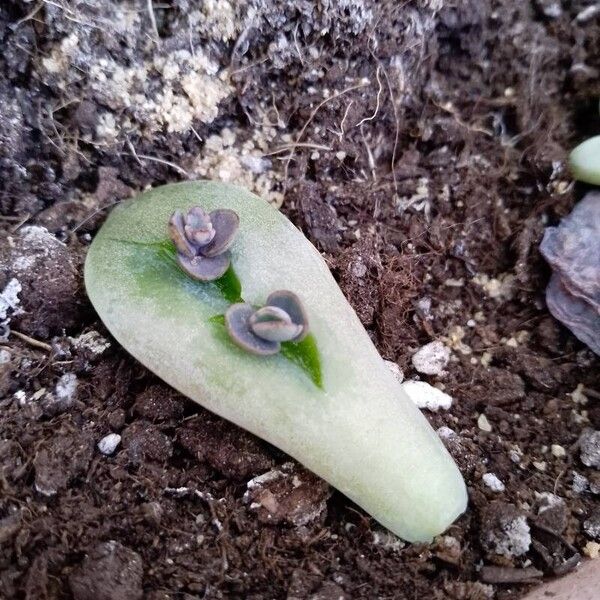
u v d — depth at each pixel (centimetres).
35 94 7
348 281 7
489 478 6
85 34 7
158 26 7
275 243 6
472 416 7
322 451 6
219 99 7
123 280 6
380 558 6
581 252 7
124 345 6
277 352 6
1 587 5
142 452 6
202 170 7
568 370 7
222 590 6
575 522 6
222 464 6
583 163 7
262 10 7
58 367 6
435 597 6
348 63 7
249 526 6
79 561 6
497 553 6
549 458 7
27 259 7
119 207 7
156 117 7
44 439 6
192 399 6
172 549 6
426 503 6
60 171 7
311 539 6
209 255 6
